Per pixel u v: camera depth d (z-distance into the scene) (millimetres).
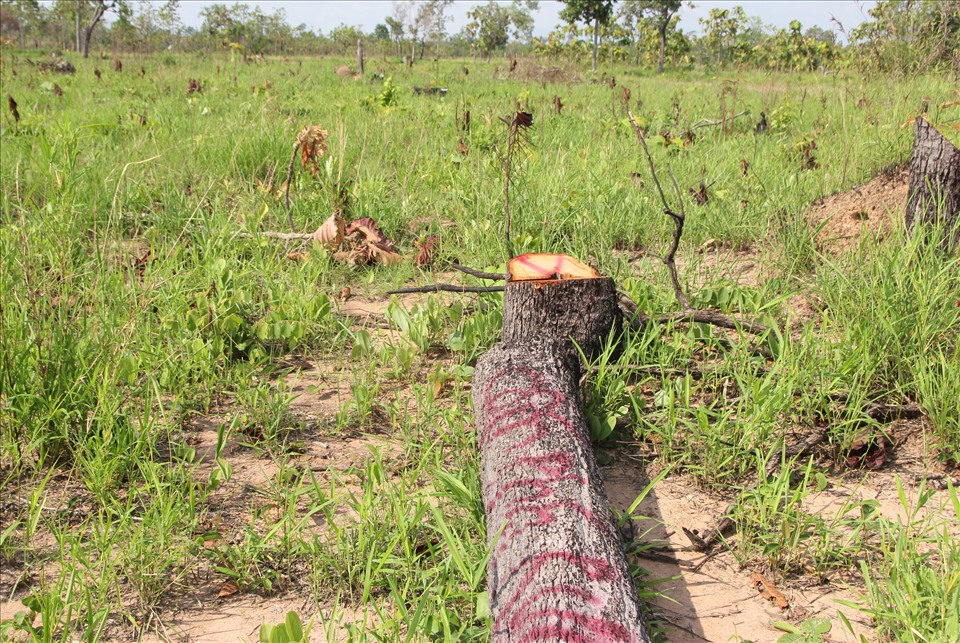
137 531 2592
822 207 5660
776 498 2684
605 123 10039
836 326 3898
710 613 2459
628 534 2797
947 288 3928
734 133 9953
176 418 3535
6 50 32062
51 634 2270
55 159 5855
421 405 3525
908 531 2688
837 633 2367
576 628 1954
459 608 2400
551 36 50375
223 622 2420
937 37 6898
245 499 3006
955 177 4395
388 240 5691
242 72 22812
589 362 3680
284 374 3977
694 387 3688
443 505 2785
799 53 21234
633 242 5801
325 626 2322
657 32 45906
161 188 6684
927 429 3346
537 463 2547
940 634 2096
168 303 4293
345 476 3129
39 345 3246
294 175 7133
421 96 16094
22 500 2947
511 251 5176
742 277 5160
